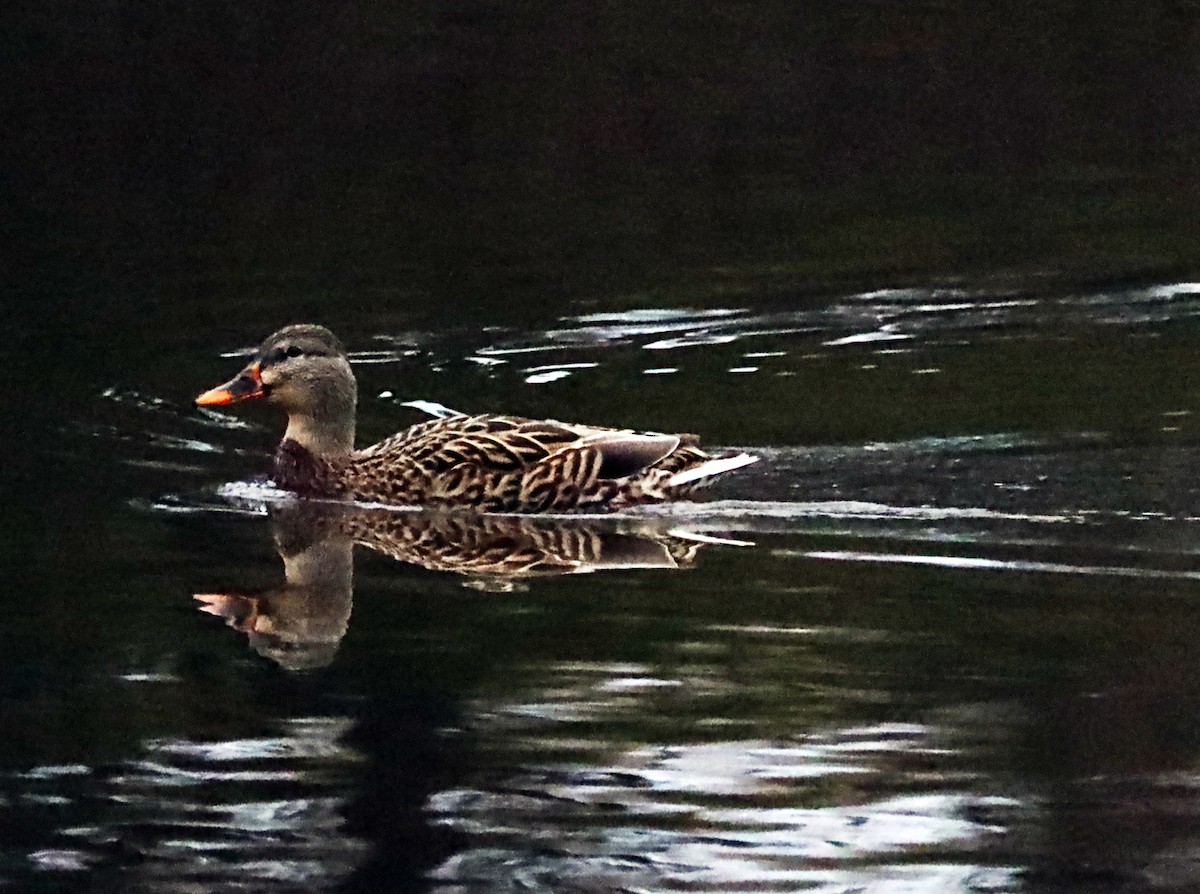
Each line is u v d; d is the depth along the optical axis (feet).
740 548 43.27
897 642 37.17
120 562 42.47
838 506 45.68
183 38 86.12
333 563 42.78
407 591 40.78
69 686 35.73
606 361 57.26
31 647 37.40
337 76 84.53
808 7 92.12
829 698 34.73
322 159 77.92
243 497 47.91
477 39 87.97
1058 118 82.48
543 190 75.25
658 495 46.60
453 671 36.14
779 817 30.58
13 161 76.28
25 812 31.09
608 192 75.25
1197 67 86.38
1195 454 48.08
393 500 48.03
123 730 33.91
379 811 30.55
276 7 88.48
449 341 59.31
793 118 83.05
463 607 39.63
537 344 59.00
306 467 48.57
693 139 80.74
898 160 78.33
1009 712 33.99
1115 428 50.06
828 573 41.24
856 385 54.29
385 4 89.86
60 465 49.47
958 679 35.40
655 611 39.22
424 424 49.80
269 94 82.94
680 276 64.90
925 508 45.27
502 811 31.04
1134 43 88.84
